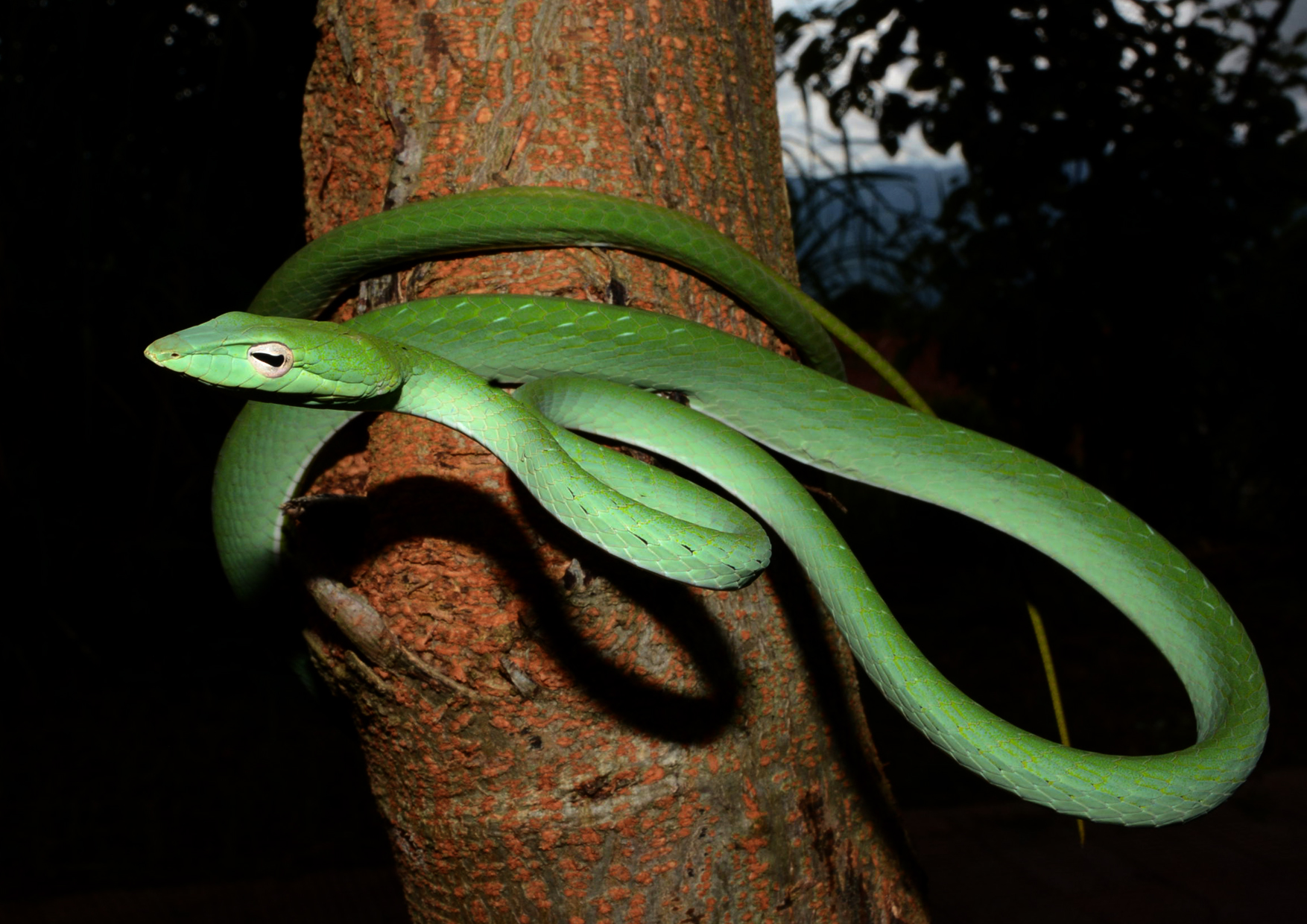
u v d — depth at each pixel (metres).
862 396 0.33
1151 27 0.90
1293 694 0.96
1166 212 0.93
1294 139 0.97
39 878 0.66
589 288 0.31
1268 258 1.16
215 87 1.02
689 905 0.30
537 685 0.29
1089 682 1.01
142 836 0.72
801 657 0.32
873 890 0.32
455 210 0.30
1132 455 1.13
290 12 1.05
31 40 1.01
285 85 1.07
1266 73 1.01
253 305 0.33
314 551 0.30
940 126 0.91
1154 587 0.33
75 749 0.85
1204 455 1.17
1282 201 0.92
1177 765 0.30
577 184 0.31
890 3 0.88
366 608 0.30
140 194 1.08
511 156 0.30
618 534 0.28
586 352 0.31
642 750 0.30
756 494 0.32
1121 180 0.92
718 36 0.32
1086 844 0.68
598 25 0.31
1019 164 0.92
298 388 0.29
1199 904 0.59
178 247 1.02
